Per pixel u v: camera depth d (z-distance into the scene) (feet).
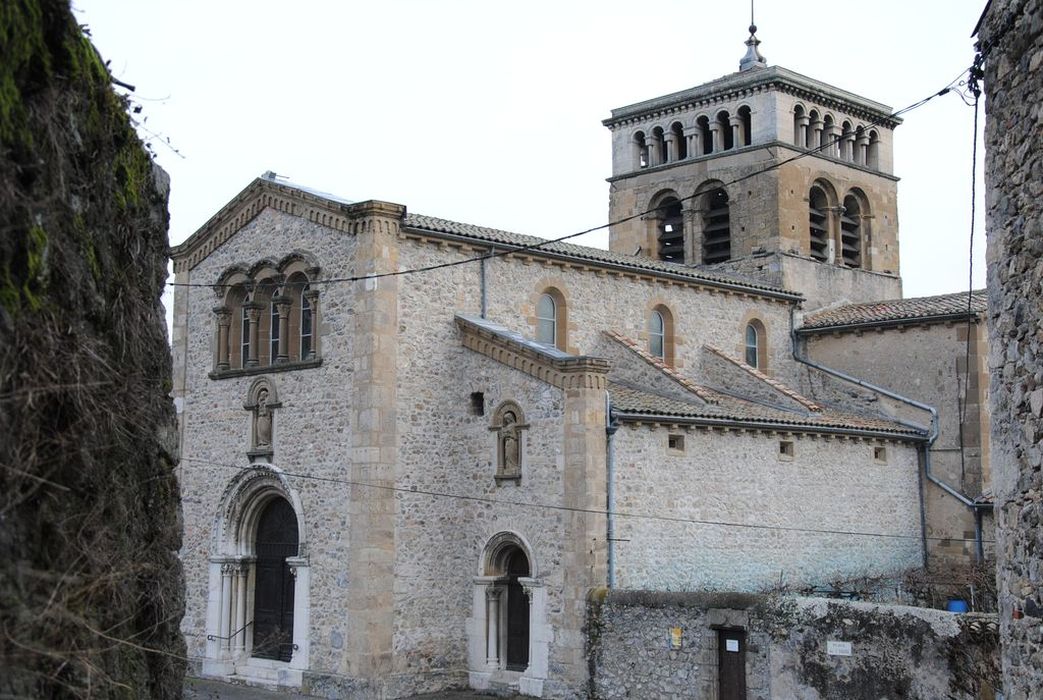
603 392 91.09
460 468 99.04
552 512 91.09
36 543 30.91
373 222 96.53
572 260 110.22
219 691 97.86
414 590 95.25
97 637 33.04
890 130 160.25
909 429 122.31
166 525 42.09
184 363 113.91
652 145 157.07
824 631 73.97
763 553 102.32
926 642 68.59
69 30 35.24
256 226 108.58
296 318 104.78
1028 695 35.78
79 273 34.86
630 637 85.15
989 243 39.55
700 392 105.09
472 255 102.99
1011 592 37.29
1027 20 36.32
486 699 91.76
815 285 144.15
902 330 127.95
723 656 80.38
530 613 91.91
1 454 29.17
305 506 99.45
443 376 99.35
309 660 97.09
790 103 145.89
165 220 46.11
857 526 112.88
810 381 133.28
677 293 122.21
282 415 103.14
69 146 34.96
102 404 34.81
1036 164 35.60
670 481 95.40
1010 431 37.45
